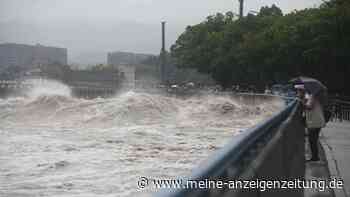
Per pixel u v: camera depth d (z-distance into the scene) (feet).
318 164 37.17
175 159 55.67
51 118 122.52
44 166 51.21
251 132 13.12
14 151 61.87
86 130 90.99
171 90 199.72
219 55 235.40
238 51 212.43
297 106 37.09
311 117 38.42
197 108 129.39
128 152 61.57
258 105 135.13
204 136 81.56
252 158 13.32
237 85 234.17
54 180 44.27
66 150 63.46
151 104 123.65
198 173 8.39
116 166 50.96
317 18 137.69
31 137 77.61
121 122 112.06
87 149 64.28
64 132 87.25
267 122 16.02
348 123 80.33
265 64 183.62
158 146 67.51
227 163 10.40
